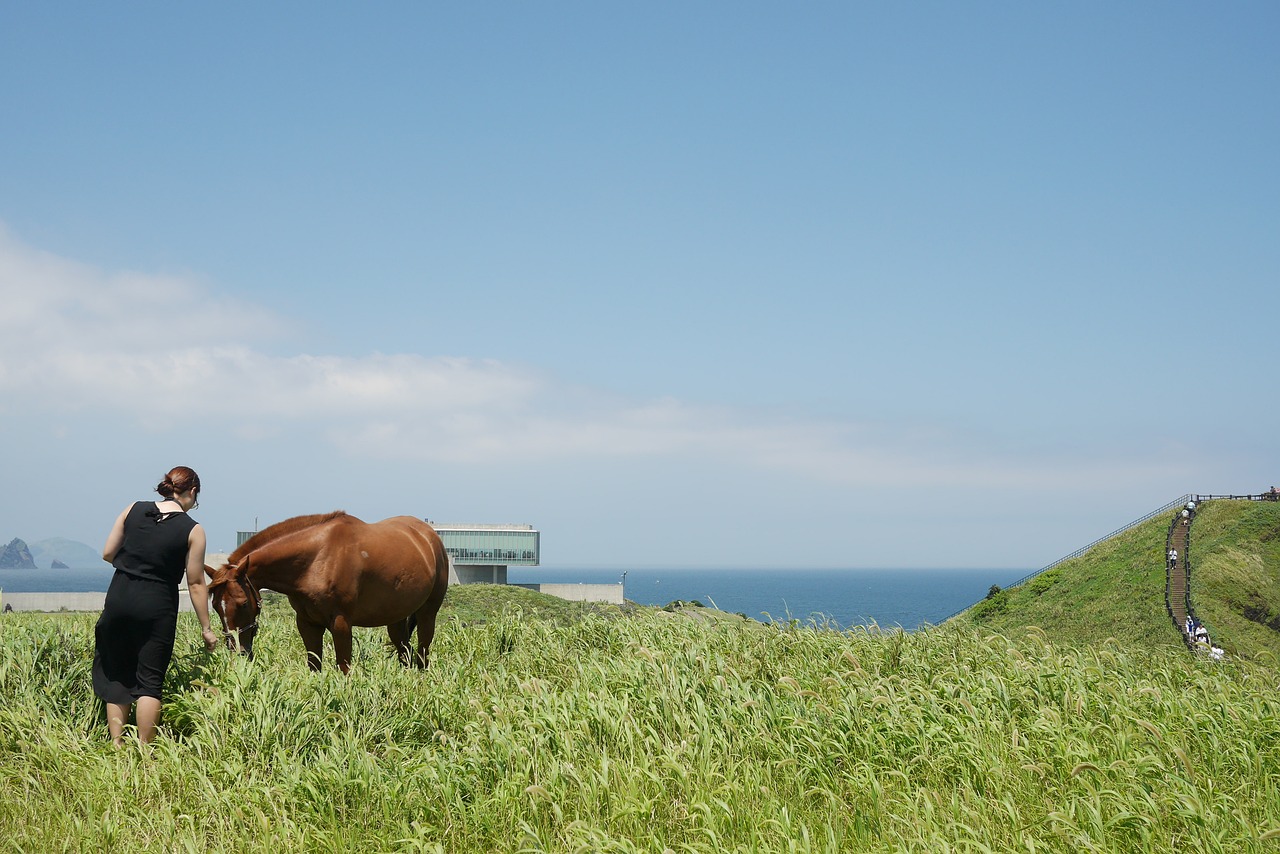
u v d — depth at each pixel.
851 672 7.91
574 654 10.22
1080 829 5.50
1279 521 71.62
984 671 8.34
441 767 6.11
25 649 7.56
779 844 5.23
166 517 7.12
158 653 6.94
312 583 9.34
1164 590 64.38
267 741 6.46
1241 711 7.86
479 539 77.44
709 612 14.08
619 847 5.07
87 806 5.59
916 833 5.39
